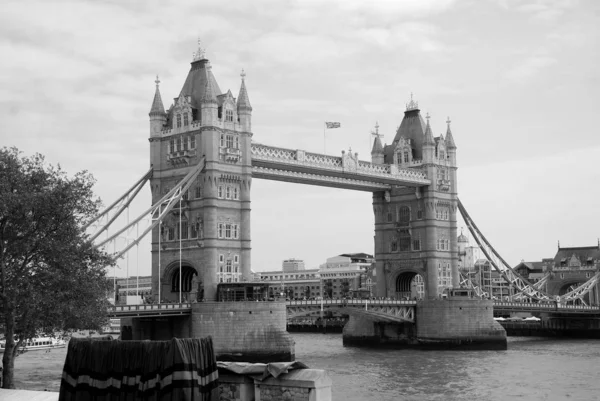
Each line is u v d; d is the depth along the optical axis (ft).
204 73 413.39
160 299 403.54
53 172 232.73
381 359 396.37
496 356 416.05
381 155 544.21
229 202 398.21
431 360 391.04
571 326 614.75
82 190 232.12
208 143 389.19
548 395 267.80
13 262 228.43
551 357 409.49
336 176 467.52
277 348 361.71
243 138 405.59
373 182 506.48
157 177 408.87
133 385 131.03
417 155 538.47
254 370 132.26
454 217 540.11
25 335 226.99
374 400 255.91
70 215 229.25
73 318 232.12
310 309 435.12
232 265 396.37
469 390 278.46
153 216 405.59
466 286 567.18
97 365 134.92
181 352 126.72
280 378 130.62
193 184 395.75
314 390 127.85
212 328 357.20
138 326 387.34
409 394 269.03
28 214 223.10
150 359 129.70
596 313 600.39
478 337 471.21
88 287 233.35
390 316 472.85
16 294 217.36
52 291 226.38
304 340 595.88
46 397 162.61
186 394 125.29
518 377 315.78
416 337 488.44
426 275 520.83
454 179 542.57
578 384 294.46
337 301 442.50
